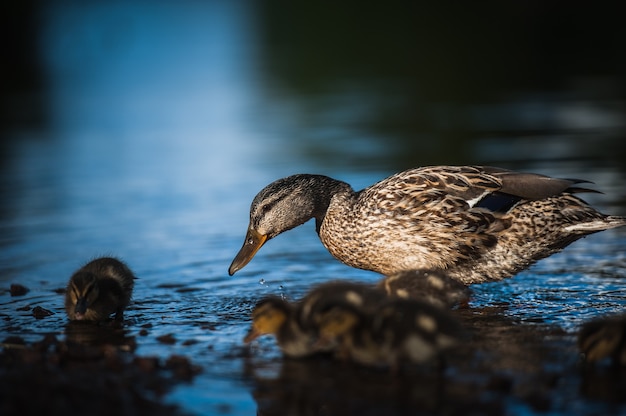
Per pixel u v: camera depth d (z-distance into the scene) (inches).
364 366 312.7
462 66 1290.6
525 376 293.9
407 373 302.5
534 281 435.8
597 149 756.0
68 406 276.8
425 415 264.8
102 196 676.7
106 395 286.4
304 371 308.8
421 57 1375.5
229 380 301.3
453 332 308.3
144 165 792.3
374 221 409.4
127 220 599.8
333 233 424.2
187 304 412.2
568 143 792.3
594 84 1116.5
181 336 358.9
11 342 349.7
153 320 386.0
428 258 406.6
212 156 819.4
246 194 666.2
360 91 1168.2
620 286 420.2
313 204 429.4
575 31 1466.5
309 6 1852.9
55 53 1501.0
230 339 352.2
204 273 469.4
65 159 836.0
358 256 419.8
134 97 1203.9
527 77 1187.3
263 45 1589.6
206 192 678.5
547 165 695.1
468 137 845.2
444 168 419.8
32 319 391.9
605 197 588.7
